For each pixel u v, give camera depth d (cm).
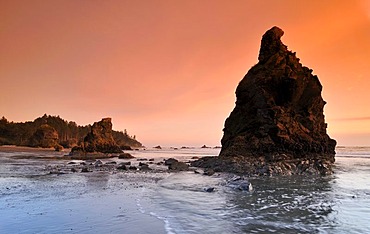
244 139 4091
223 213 1384
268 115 4062
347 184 2409
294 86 4256
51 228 1120
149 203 1608
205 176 3003
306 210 1456
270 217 1313
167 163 4731
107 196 1819
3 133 14850
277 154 3800
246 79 4669
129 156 6756
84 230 1098
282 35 4847
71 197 1775
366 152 9431
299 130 4072
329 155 4200
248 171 3284
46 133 13750
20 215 1316
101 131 8694
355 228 1155
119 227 1136
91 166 4231
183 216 1318
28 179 2661
